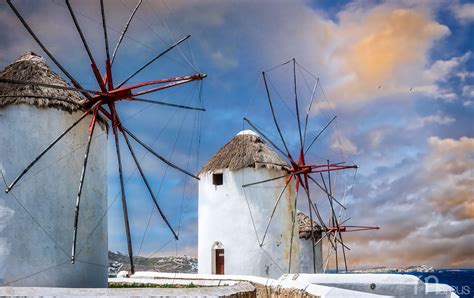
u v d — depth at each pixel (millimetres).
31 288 14484
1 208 16625
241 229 27625
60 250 17156
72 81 16641
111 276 28484
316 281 16234
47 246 16922
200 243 28938
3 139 16969
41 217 16938
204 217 28797
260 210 27641
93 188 18422
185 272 28047
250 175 27875
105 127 19375
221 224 28047
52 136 17359
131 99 16953
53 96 17500
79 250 17641
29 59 18438
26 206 16797
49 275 16859
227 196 28078
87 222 18031
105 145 19359
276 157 28719
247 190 27812
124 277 26719
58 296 14258
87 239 17969
